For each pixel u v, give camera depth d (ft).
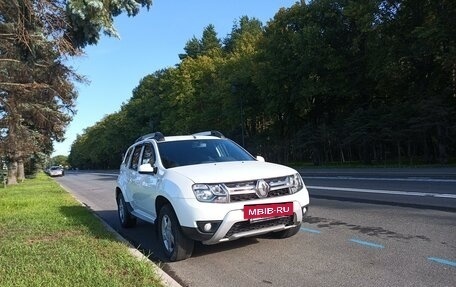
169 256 22.39
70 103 54.24
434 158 97.45
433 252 20.86
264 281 18.45
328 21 125.59
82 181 136.67
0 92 46.01
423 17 100.83
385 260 20.07
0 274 19.31
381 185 49.96
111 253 22.66
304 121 154.51
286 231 24.25
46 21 33.81
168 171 23.25
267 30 144.77
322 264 20.13
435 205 32.96
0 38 35.83
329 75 123.54
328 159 138.21
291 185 21.85
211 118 187.21
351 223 28.84
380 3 104.99
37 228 31.53
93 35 33.88
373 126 106.93
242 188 20.61
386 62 103.35
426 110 90.07
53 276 18.63
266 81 135.13
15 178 118.32
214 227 20.16
